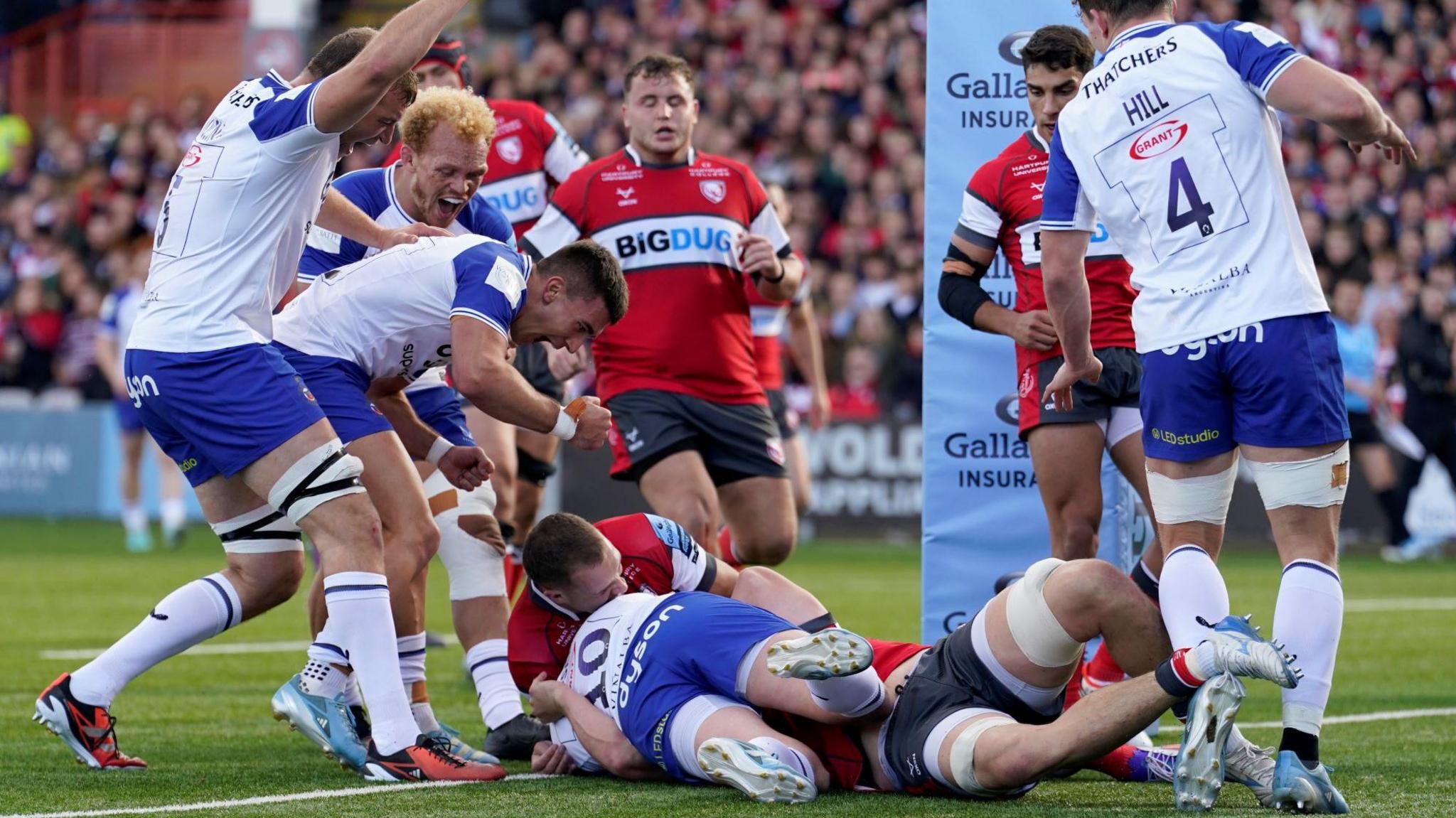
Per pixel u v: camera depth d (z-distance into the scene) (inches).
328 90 613.9
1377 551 2070.6
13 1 3472.0
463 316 644.7
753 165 2645.2
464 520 751.1
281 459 623.5
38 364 2667.3
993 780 548.4
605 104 2839.6
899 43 2733.8
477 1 3348.9
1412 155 593.0
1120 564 827.4
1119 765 638.5
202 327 623.2
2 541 2181.3
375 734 637.9
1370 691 952.3
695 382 908.6
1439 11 2652.6
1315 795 541.6
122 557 1947.6
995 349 861.8
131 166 2940.5
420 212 758.5
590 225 921.5
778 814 547.8
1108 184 607.2
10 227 2923.2
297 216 644.1
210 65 3201.3
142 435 2097.7
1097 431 761.0
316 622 767.7
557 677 677.3
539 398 653.9
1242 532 2096.5
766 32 2839.6
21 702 881.5
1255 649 500.4
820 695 582.2
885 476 2182.6
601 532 680.4
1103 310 763.4
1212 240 580.4
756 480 925.2
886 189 2507.4
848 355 2256.4
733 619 608.4
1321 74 562.9
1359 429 2042.3
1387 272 2138.3
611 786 615.5
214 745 743.7
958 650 582.6
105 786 620.7
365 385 695.1
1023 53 770.8
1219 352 576.1
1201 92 585.3
